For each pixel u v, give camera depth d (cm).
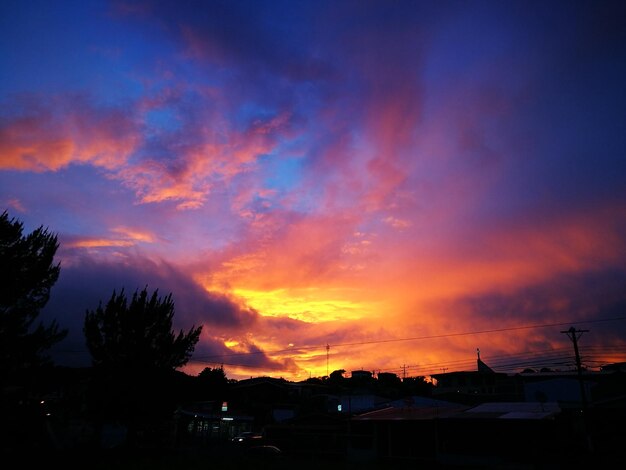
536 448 2988
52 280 2394
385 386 8538
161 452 3525
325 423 4281
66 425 3200
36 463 2277
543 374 5850
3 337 2152
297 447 4256
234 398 6938
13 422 2295
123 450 3234
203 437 5719
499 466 2825
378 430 3772
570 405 4453
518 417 2995
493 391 6369
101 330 3219
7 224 2261
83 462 2472
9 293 2194
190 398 3953
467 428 3275
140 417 3184
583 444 3247
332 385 8931
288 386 7512
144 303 3341
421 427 3541
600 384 4762
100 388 3100
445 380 7019
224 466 2652
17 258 2238
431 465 3209
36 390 2306
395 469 2934
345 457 3888
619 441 3203
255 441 4497
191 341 3516
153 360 3250
